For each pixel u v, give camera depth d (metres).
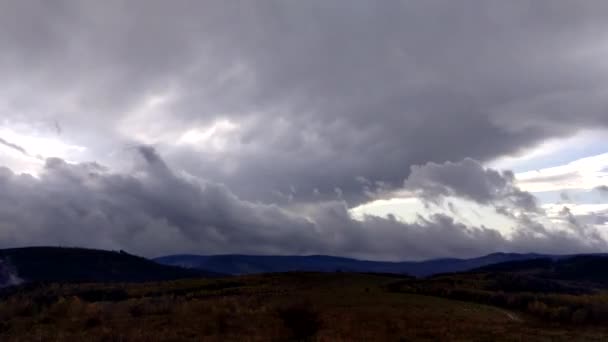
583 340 36.75
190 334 35.03
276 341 34.09
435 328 41.31
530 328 43.44
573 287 94.00
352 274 111.12
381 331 39.25
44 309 48.34
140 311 47.47
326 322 41.84
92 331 36.12
